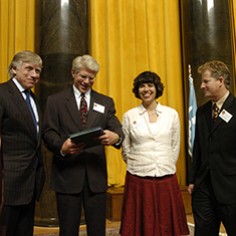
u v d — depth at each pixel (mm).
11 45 5344
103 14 5594
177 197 2883
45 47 4543
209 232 2494
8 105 2305
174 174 2918
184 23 5484
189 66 5102
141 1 5711
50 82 4465
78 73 2471
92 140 2266
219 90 2377
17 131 2334
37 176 2486
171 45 5703
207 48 5168
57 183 2443
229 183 2314
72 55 4547
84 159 2451
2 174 2268
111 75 5480
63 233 2410
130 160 2938
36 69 2383
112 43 5520
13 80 2400
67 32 4555
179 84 5719
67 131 2453
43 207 4363
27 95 2451
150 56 5641
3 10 5387
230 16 5414
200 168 2514
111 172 5344
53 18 4559
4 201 2264
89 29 5562
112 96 5473
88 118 2480
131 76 5598
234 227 2326
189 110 4961
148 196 2797
